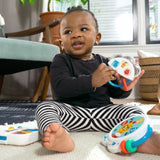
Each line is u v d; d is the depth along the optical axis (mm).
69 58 854
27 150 572
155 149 524
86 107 790
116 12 2619
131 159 496
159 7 2547
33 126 854
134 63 756
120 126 612
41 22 2264
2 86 2371
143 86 2113
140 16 2502
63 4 2561
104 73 697
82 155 519
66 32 856
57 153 539
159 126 820
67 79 754
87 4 2646
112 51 2463
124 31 2605
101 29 2650
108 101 848
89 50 865
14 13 2414
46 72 2064
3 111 1349
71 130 764
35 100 2027
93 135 721
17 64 1571
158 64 1981
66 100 801
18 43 1382
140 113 692
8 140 625
